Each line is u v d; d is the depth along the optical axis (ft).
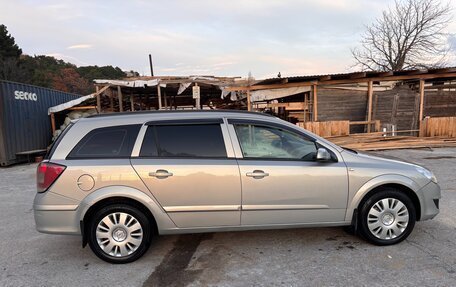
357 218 11.67
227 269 10.25
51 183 10.47
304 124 37.52
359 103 42.60
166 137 11.14
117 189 10.54
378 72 38.09
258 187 10.98
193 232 11.12
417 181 11.60
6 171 33.65
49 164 10.56
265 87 40.96
